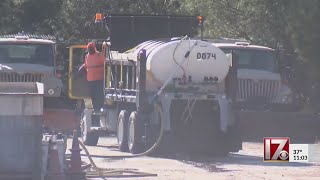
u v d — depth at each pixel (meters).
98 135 62.84
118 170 43.78
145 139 54.16
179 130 54.44
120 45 62.31
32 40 73.25
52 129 60.75
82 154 53.22
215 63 55.00
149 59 54.25
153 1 104.81
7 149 34.56
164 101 53.22
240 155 56.06
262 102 69.56
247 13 77.19
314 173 44.50
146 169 45.94
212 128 55.22
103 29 69.88
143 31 62.66
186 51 54.41
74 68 65.94
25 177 34.75
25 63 72.50
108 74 61.19
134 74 56.16
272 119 65.69
